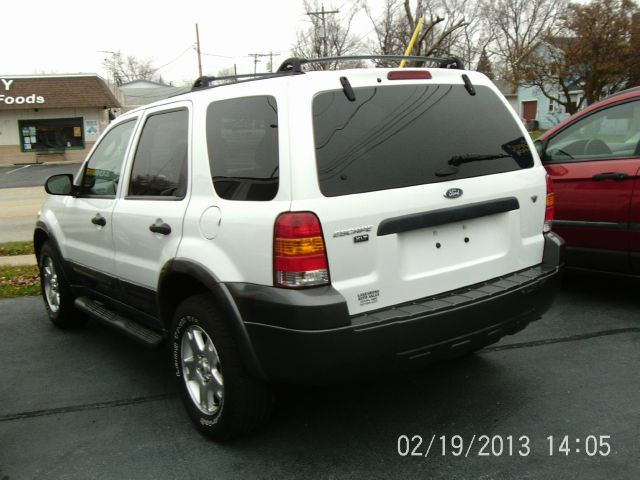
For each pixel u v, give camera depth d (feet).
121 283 13.15
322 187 8.84
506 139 11.24
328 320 8.59
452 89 10.75
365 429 10.90
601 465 9.41
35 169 101.30
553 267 11.46
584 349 14.06
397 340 9.04
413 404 11.78
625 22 88.43
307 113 9.00
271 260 8.91
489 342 10.55
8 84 111.45
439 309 9.39
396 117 9.84
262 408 10.05
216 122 10.39
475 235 10.53
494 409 11.41
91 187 14.71
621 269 16.31
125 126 13.71
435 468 9.55
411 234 9.68
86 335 17.02
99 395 12.87
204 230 10.14
